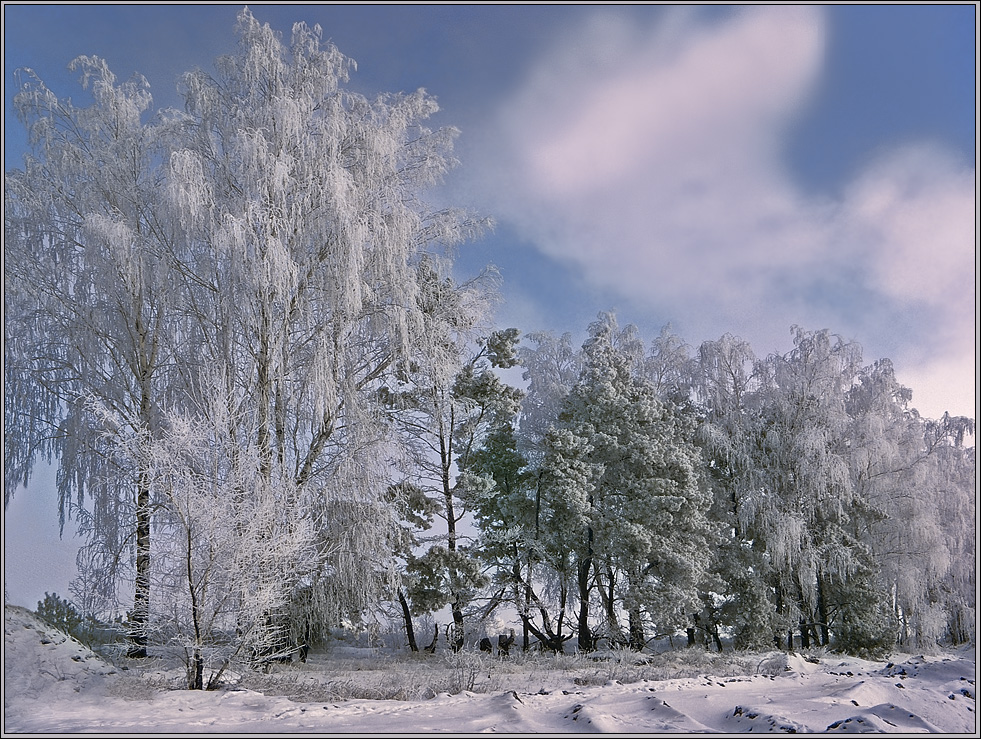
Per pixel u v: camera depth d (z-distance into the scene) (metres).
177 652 12.84
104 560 17.72
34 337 19.48
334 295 19.66
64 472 19.03
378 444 19.73
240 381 19.05
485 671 16.56
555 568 24.75
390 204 21.28
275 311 19.81
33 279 19.25
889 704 9.02
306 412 19.81
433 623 24.38
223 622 12.80
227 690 12.28
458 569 22.39
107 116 20.23
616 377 26.67
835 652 25.58
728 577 26.55
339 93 21.36
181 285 19.55
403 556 22.22
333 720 9.26
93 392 18.62
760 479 27.25
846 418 27.77
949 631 30.00
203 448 13.41
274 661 17.00
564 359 29.39
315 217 19.97
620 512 25.00
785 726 8.25
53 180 19.94
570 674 16.06
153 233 20.05
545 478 24.55
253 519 13.22
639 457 25.02
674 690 11.62
